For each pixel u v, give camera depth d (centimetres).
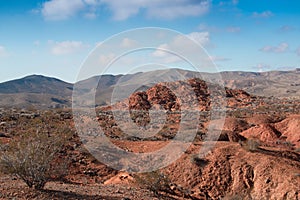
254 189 1675
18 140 1275
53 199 1083
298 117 2828
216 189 1728
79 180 1734
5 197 1047
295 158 1914
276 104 5509
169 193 1611
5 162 1148
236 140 2412
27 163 1144
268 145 2281
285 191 1555
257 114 4016
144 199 1307
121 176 1759
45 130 1555
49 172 1247
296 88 13188
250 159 1842
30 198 1063
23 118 2883
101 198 1187
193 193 1706
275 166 1728
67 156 1945
